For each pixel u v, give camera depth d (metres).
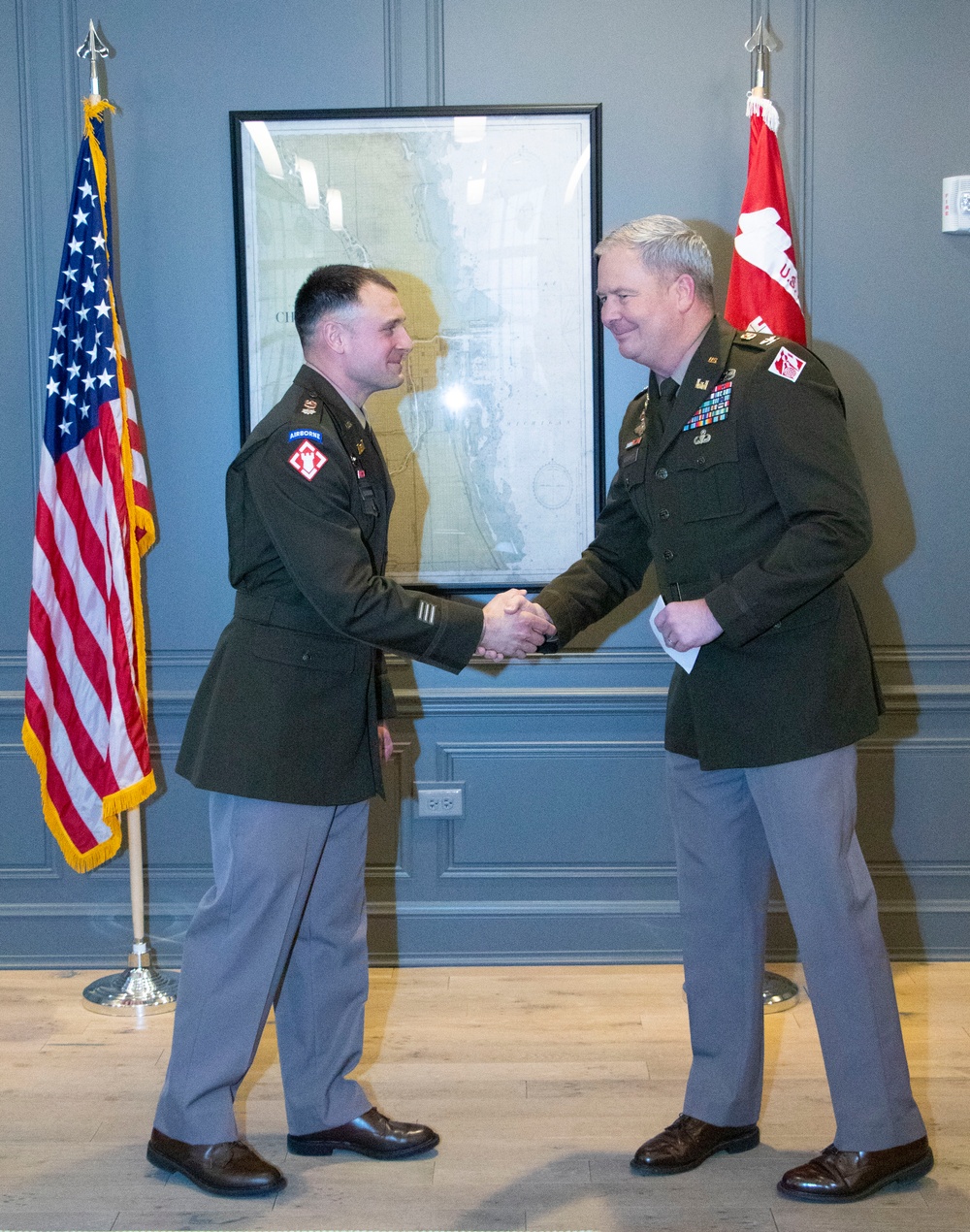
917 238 3.31
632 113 3.29
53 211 3.35
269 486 2.24
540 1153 2.43
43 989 3.33
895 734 3.42
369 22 3.29
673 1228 2.16
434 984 3.34
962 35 3.27
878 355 3.34
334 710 2.32
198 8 3.29
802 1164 2.35
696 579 2.32
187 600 3.44
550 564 3.41
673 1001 3.19
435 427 3.37
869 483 3.37
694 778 2.42
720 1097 2.41
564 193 3.29
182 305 3.37
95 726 3.16
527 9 3.28
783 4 3.27
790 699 2.23
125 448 3.15
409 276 3.32
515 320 3.33
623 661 3.43
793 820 2.24
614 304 2.29
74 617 3.15
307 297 2.37
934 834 3.43
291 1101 2.44
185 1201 2.27
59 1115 2.60
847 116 3.29
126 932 3.47
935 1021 3.01
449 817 3.45
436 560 3.41
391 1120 2.46
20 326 3.38
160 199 3.34
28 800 3.46
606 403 3.38
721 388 2.26
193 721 2.40
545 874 3.47
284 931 2.33
